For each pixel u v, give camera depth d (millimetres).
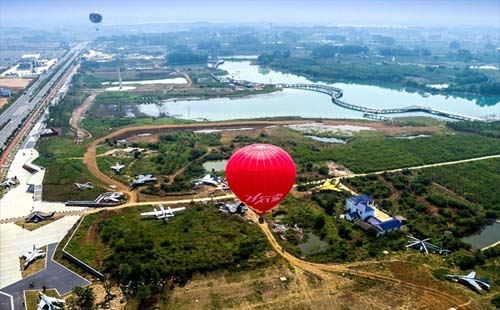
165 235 109875
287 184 83938
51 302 83250
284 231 113312
